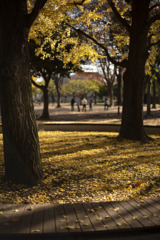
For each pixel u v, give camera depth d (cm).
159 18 983
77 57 1076
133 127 1084
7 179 541
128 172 628
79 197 474
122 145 980
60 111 3725
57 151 877
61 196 478
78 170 642
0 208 398
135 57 1056
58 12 832
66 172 623
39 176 552
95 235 337
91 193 494
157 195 482
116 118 2289
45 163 706
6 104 521
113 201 432
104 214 381
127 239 331
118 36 1255
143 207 406
